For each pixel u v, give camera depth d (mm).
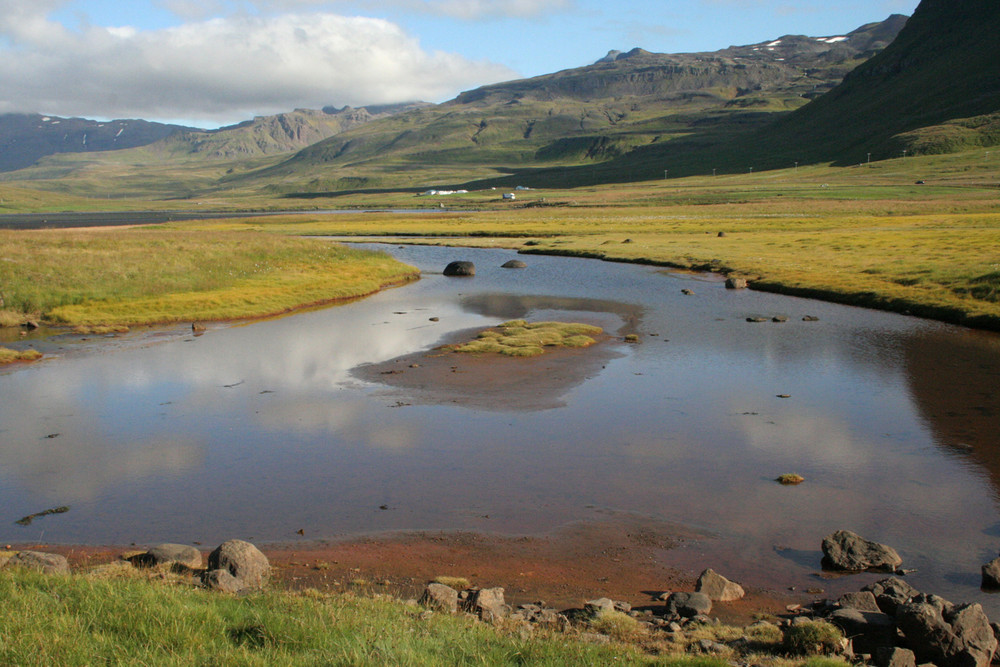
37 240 64812
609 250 89812
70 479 20453
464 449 22828
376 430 24719
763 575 14844
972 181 193375
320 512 18266
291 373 32969
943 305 46656
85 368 34219
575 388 30000
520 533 17047
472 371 32938
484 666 8766
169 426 25281
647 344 38969
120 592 10609
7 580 10859
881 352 36469
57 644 8461
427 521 17750
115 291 51312
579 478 20422
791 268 66750
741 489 19516
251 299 52750
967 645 10500
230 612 10125
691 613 12805
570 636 10805
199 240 74125
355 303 55844
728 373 32500
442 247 108625
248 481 20344
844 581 14492
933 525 17094
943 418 25484
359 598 12070
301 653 8703
